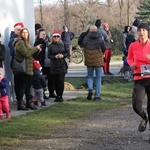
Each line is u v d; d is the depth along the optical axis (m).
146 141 8.21
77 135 8.74
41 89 12.06
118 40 34.97
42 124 9.72
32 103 11.78
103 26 18.73
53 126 9.54
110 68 24.62
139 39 8.03
